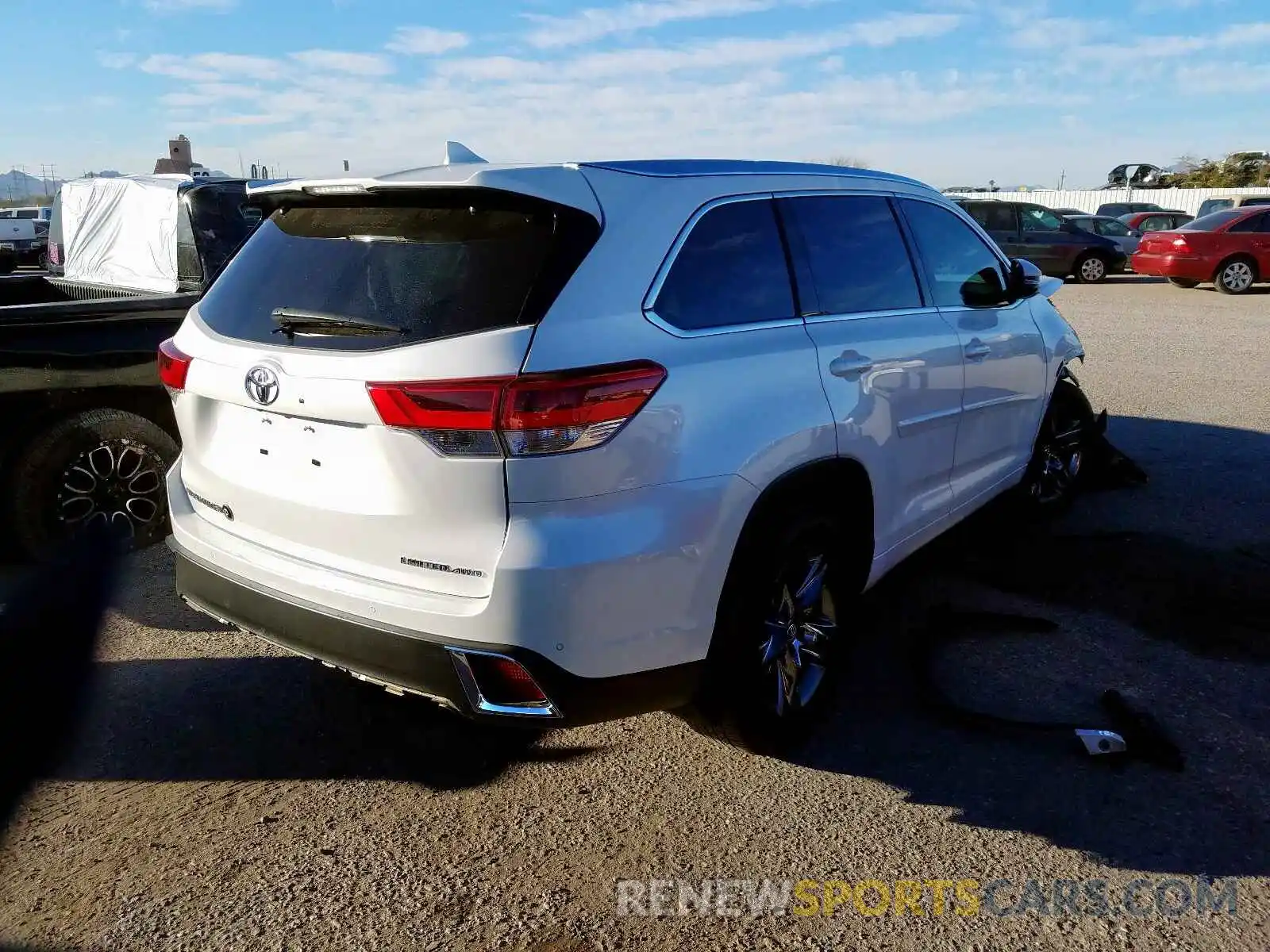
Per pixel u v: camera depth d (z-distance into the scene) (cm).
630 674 270
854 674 391
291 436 282
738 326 304
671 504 269
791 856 285
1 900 265
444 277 267
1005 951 249
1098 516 571
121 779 322
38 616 438
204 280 594
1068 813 304
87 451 482
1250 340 1253
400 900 266
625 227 279
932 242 418
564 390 248
